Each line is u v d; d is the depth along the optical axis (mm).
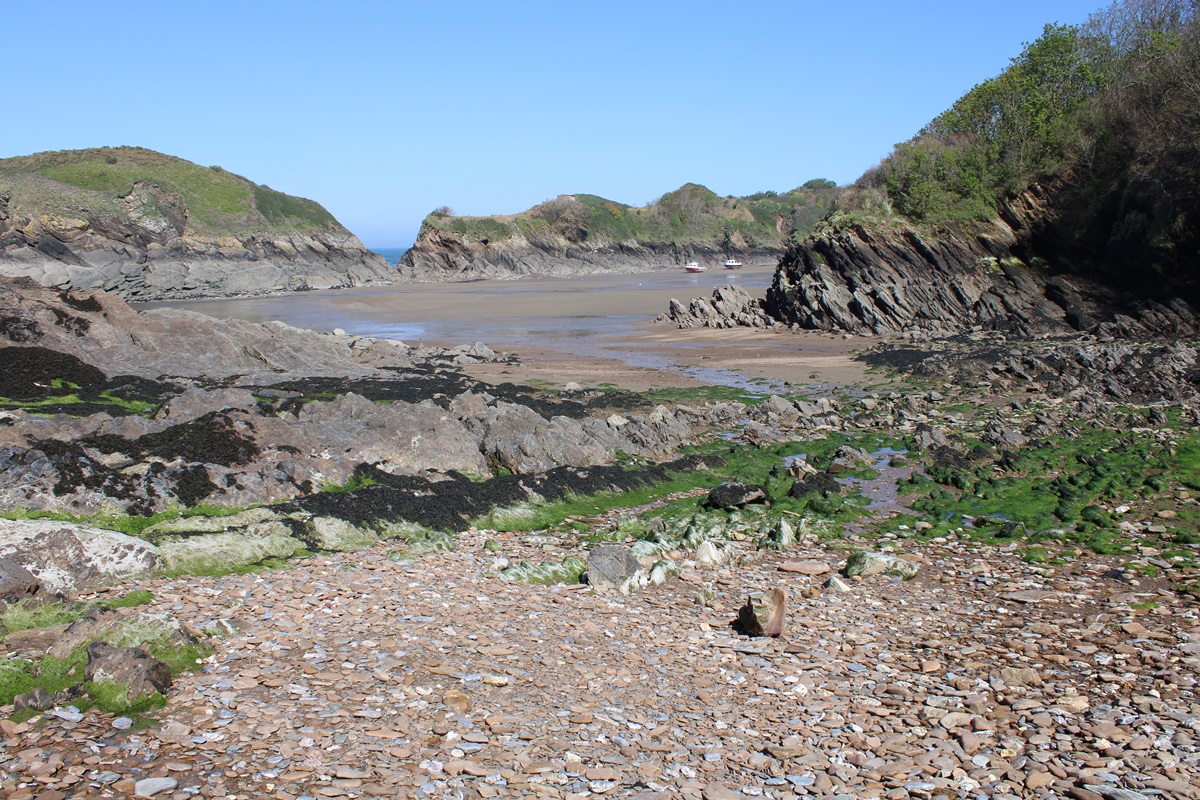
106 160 122188
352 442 22875
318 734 8984
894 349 47812
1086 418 29078
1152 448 24672
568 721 9867
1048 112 60719
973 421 29969
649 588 15516
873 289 56719
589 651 12203
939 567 17000
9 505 16422
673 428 28766
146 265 99312
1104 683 11117
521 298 94125
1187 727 9641
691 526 19656
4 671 9539
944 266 57656
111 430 21422
